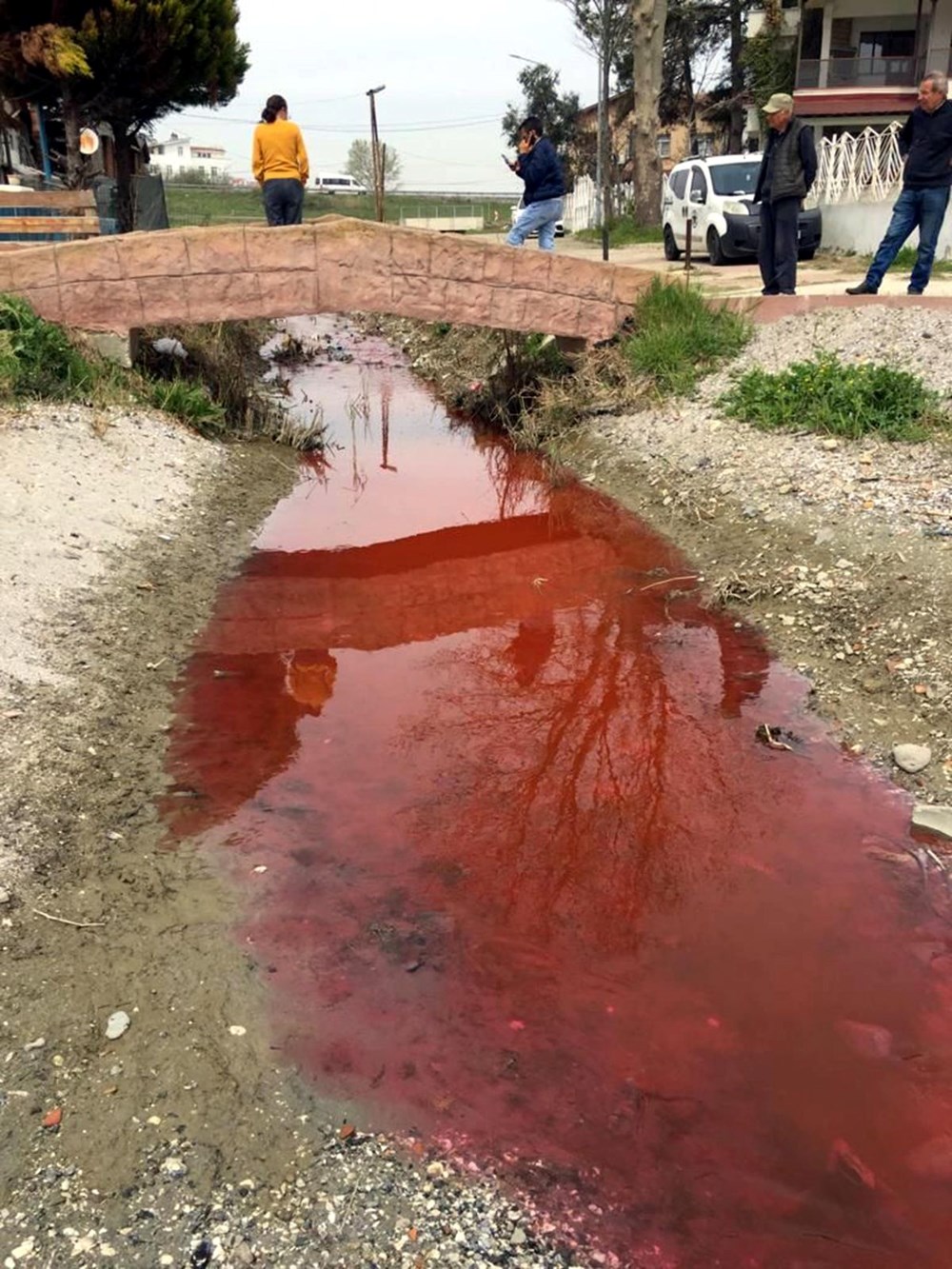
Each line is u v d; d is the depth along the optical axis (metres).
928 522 5.94
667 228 19.27
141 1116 2.69
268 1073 2.85
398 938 3.40
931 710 4.49
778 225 9.86
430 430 10.91
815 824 3.99
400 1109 2.76
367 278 9.32
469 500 8.42
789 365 8.48
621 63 37.59
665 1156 2.64
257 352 14.89
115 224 12.23
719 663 5.31
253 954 3.29
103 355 9.10
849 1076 2.88
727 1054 2.95
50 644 4.93
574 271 9.71
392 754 4.56
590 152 44.34
